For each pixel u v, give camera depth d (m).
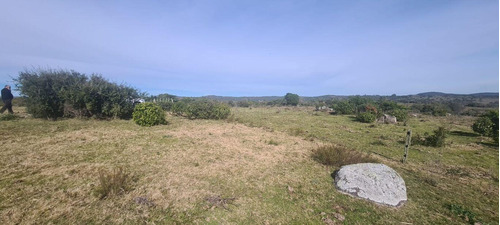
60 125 9.53
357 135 11.09
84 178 4.26
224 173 4.97
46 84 11.14
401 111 19.61
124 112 13.02
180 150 6.62
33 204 3.25
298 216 3.41
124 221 3.00
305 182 4.71
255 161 5.98
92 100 11.73
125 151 6.23
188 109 15.04
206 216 3.26
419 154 7.71
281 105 43.22
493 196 4.45
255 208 3.57
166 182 4.30
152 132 9.13
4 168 4.50
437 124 17.23
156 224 2.99
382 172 4.38
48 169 4.61
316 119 18.33
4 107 11.38
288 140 9.02
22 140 6.66
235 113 22.19
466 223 3.46
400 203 3.93
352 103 26.06
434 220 3.49
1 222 2.80
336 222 3.30
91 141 7.07
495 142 10.35
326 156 6.02
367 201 3.95
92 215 3.08
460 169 6.20
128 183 4.08
